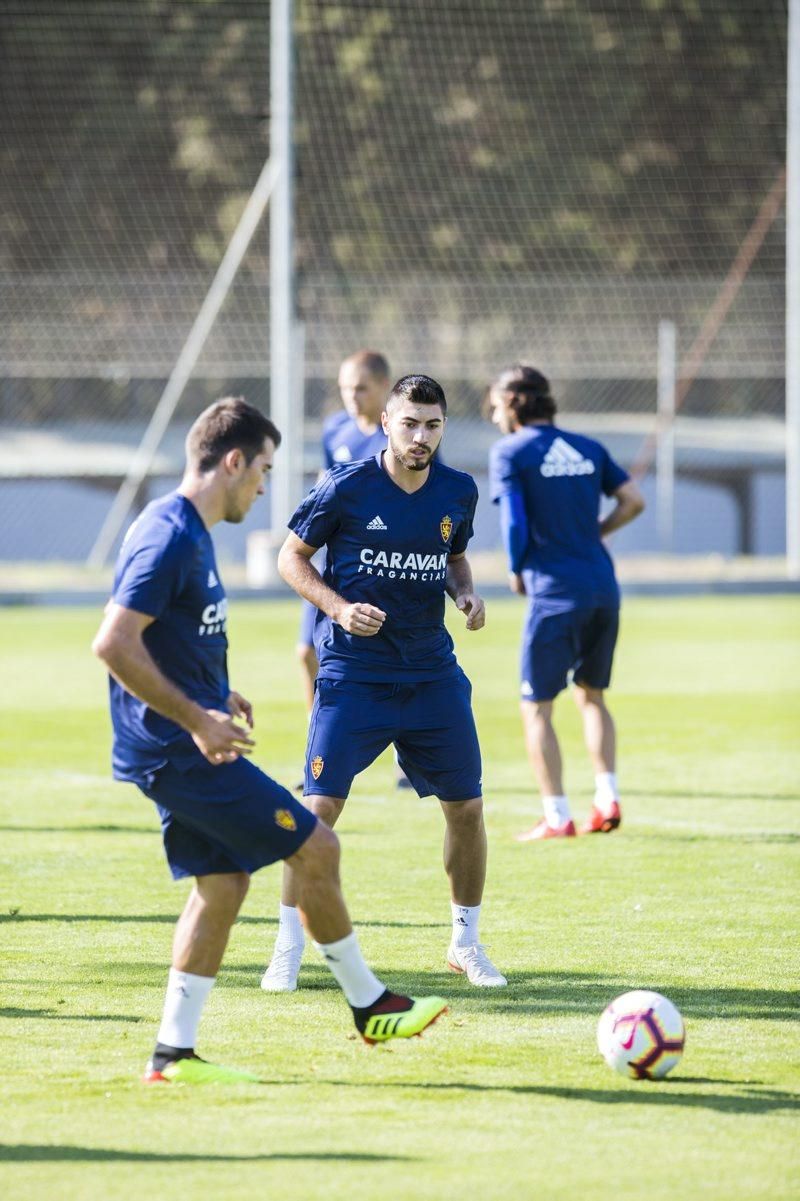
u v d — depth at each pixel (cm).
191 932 1627
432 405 1939
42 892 2550
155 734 1595
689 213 13762
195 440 1611
